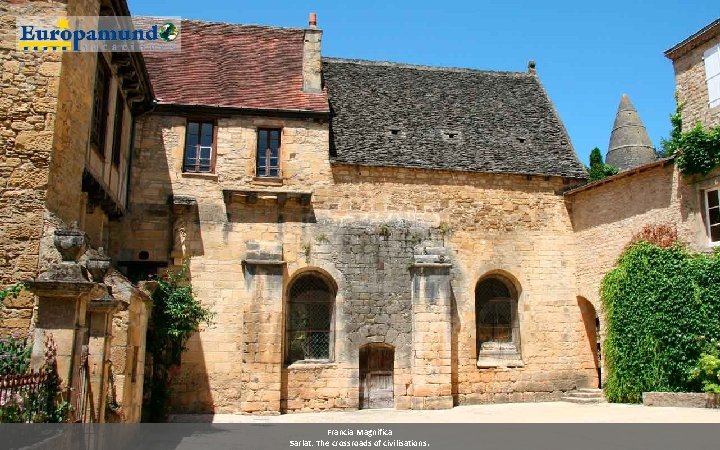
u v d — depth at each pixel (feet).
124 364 37.42
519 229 66.85
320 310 61.82
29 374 24.32
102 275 31.14
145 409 51.29
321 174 62.85
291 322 60.90
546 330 65.72
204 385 57.11
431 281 61.72
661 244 55.88
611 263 62.08
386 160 64.64
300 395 58.59
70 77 40.14
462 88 79.05
